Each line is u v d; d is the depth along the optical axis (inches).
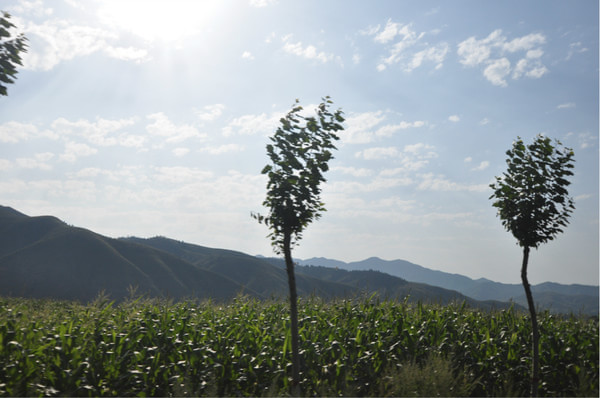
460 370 384.8
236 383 334.3
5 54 335.3
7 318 346.0
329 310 495.2
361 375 366.6
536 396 365.1
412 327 423.2
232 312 454.9
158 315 403.5
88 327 351.6
